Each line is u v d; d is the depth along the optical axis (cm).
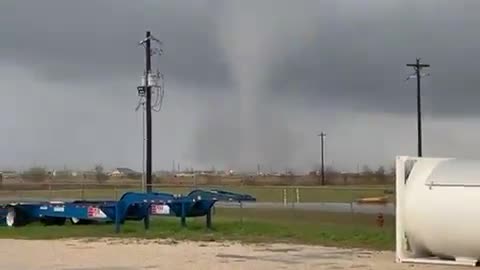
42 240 2623
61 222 3422
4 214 3372
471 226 1612
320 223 3086
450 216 1638
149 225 3162
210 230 2917
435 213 1659
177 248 2269
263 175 9538
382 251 2145
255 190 6888
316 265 1780
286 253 2098
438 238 1673
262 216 3584
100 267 1758
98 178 8788
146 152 4831
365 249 2212
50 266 1784
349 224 3016
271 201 5425
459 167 1689
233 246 2334
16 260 1923
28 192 6712
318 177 9950
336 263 1822
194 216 3134
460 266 1667
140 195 2998
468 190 1623
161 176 7925
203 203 3027
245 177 9344
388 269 1658
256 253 2100
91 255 2052
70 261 1894
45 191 6825
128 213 2980
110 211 3009
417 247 1750
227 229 2945
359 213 3578
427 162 1761
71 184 7450
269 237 2623
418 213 1689
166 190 6341
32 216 3341
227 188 6550
